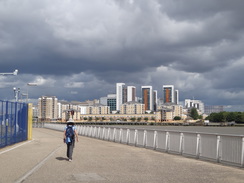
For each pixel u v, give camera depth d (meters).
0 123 21.62
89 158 16.27
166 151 20.22
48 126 85.00
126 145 27.02
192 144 17.34
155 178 10.31
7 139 23.69
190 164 14.34
